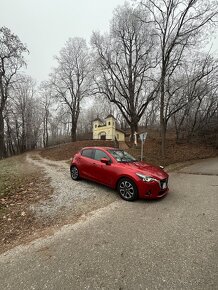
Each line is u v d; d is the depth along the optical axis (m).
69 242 3.52
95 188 6.77
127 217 4.57
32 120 39.75
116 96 23.55
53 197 5.87
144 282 2.51
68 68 31.83
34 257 3.11
